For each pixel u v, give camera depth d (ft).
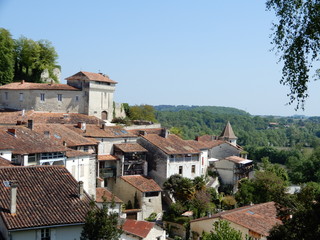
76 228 84.79
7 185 89.51
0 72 261.85
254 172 272.72
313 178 303.89
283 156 444.96
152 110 344.08
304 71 58.23
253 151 474.90
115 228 80.48
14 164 120.47
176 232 177.06
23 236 78.89
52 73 301.02
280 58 59.98
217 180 246.27
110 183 196.75
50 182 94.79
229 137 326.03
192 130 603.67
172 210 187.93
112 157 195.93
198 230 146.30
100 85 252.42
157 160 209.67
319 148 326.65
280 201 76.43
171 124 641.40
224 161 256.73
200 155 222.28
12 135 140.67
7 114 216.33
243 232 127.03
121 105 297.74
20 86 232.12
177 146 217.56
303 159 359.05
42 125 171.63
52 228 81.97
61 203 88.22
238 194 220.23
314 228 61.21
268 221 133.39
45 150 136.67
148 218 184.55
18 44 283.18
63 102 237.45
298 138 634.02
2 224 80.43
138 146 207.41
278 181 220.64
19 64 282.15
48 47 292.20
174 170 209.05
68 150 147.02
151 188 188.03
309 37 57.00
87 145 172.55
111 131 210.38
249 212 141.49
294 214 65.46
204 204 188.24
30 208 83.82
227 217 134.21
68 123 217.77
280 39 59.31
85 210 87.71
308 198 69.97
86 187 158.61
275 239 66.39
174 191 196.75
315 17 56.18
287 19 58.34
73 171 150.92
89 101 245.45
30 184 92.02
